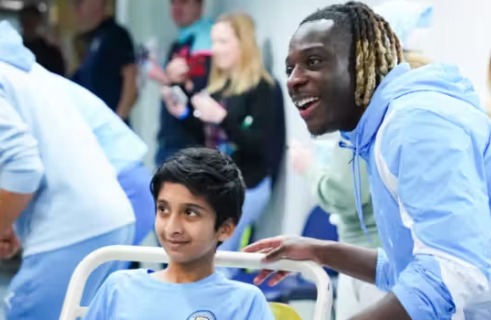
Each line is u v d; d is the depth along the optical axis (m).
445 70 1.94
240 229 4.39
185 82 4.72
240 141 4.48
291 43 1.99
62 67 5.55
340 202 3.08
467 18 3.67
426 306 1.68
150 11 5.44
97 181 2.95
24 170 2.78
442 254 1.69
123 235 2.98
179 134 4.73
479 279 1.69
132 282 1.92
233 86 4.49
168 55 4.98
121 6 5.49
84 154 2.96
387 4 3.12
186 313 1.86
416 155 1.75
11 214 2.84
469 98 1.90
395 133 1.81
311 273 2.07
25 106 2.88
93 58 5.32
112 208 2.95
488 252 1.73
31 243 2.93
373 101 1.92
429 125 1.77
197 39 4.77
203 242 1.87
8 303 3.00
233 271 3.83
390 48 1.99
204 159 1.88
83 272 2.11
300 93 1.97
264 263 2.10
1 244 3.08
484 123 1.87
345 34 1.95
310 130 2.00
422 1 3.70
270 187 4.50
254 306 1.90
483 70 3.62
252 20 4.52
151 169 5.33
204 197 1.85
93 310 1.93
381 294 2.95
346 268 2.22
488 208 1.79
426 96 1.84
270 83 4.49
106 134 3.20
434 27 3.68
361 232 3.08
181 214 1.86
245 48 4.47
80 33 5.48
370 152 1.94
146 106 5.34
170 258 1.90
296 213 4.43
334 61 1.94
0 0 6.43
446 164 1.73
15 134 2.77
